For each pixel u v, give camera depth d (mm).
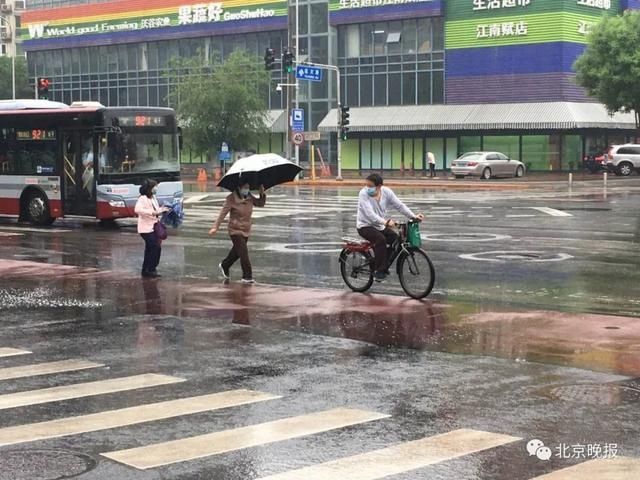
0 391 7953
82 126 24172
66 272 16078
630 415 6996
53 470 5781
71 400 7613
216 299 12977
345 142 65750
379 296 13086
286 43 67500
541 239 20453
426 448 6176
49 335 10547
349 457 5996
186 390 7938
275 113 68188
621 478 5543
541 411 7133
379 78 63344
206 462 5926
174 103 67125
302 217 27344
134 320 11453
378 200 13102
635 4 60625
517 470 5703
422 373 8508
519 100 57438
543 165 58031
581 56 54000
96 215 24078
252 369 8742
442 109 60188
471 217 26500
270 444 6305
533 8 56562
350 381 8211
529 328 10625
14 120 25500
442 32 60531
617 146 55156
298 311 11953
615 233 21688
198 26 70562
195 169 71562
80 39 77688
